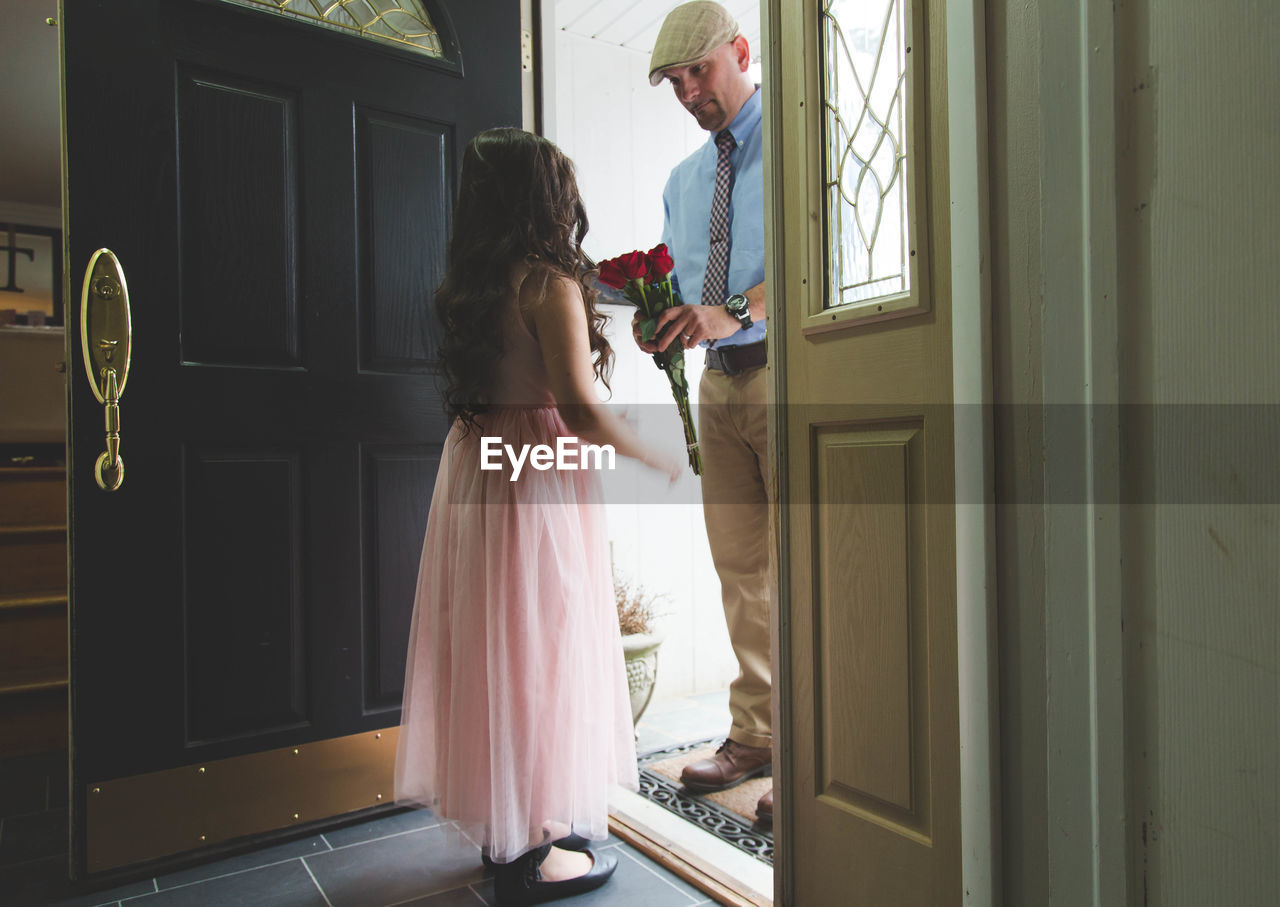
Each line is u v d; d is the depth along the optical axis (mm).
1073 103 967
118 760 1743
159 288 1778
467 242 1564
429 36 2152
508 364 1578
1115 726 943
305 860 1847
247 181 1885
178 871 1799
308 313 1955
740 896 1616
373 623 2041
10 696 2582
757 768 2283
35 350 4453
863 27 1334
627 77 2928
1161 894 915
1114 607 939
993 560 1093
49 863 1864
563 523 1603
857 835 1345
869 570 1317
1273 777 808
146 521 1766
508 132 1573
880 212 1312
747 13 2939
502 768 1482
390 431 2057
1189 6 859
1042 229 1009
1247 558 825
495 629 1512
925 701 1244
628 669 2479
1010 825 1096
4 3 3072
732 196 2145
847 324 1330
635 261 1750
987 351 1092
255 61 1893
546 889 1635
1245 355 820
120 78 1742
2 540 2914
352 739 2006
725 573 2279
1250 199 812
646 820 2016
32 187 5047
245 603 1878
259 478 1896
